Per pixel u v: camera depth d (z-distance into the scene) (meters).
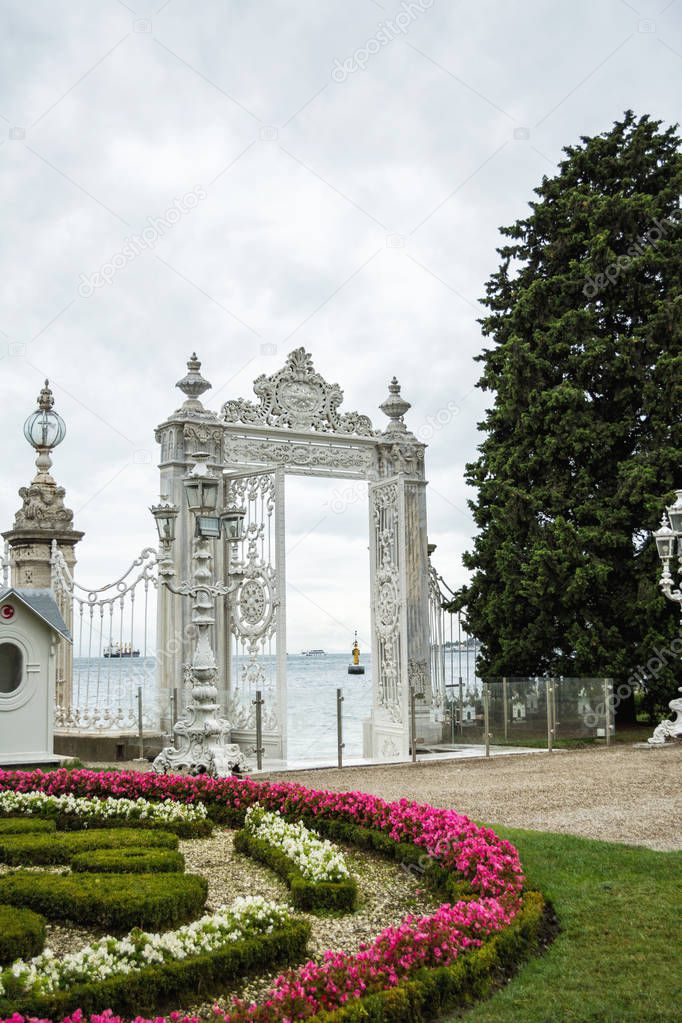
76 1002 5.41
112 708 21.36
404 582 18.36
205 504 14.40
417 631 20.08
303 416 19.08
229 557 17.91
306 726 30.20
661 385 21.70
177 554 17.17
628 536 21.77
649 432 22.03
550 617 21.58
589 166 23.72
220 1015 5.39
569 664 21.55
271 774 15.62
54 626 15.12
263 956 6.33
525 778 14.39
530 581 21.16
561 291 23.02
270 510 17.42
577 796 12.52
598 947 6.71
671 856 8.91
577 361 22.03
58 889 7.30
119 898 7.05
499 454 23.03
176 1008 5.79
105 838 9.19
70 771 12.43
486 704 18.16
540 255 24.16
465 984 6.00
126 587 17.66
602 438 21.70
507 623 22.34
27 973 5.58
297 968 6.40
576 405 21.98
